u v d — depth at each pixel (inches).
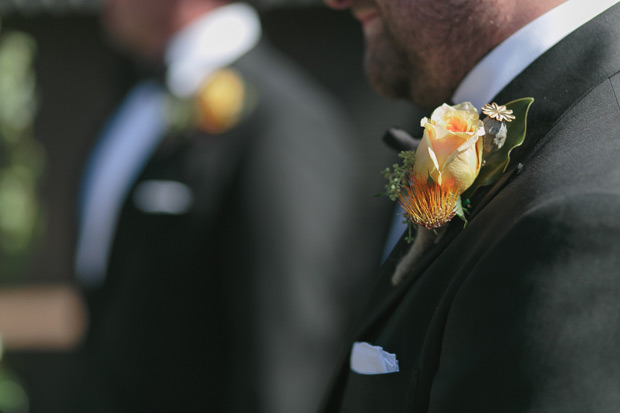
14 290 309.3
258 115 134.9
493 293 47.1
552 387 44.8
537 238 46.5
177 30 142.0
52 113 326.3
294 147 133.7
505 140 53.9
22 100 248.2
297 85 145.4
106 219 143.1
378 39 64.0
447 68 60.1
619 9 55.6
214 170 132.2
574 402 44.6
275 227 129.4
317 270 131.1
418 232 58.1
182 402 131.8
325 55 326.3
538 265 46.1
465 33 58.2
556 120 53.4
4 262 262.2
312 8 324.5
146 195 133.0
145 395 133.3
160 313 131.3
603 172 48.3
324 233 133.6
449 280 53.9
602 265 45.3
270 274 128.5
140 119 141.2
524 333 45.6
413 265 58.6
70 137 327.3
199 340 131.0
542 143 53.2
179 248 130.7
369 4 63.6
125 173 139.6
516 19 57.1
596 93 53.0
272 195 130.1
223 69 138.8
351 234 147.5
